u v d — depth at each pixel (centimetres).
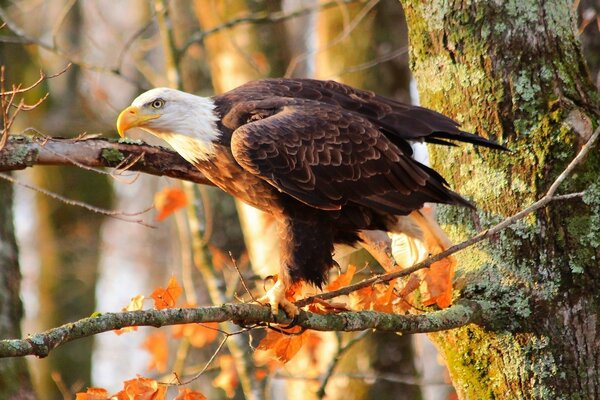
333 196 1045
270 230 1719
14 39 1568
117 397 934
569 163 962
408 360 1708
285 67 2000
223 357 1509
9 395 1396
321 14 1839
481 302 973
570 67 988
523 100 977
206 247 1420
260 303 966
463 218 1012
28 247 2816
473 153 1004
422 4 1023
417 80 1048
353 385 1672
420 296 1023
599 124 972
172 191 1443
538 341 962
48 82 2427
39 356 770
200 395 981
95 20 2962
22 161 1004
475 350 988
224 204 2067
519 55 980
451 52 1006
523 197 974
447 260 960
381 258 1116
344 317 927
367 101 1088
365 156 1037
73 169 2461
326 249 1081
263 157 1045
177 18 2327
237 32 1934
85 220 2458
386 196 1037
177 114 1085
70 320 2403
